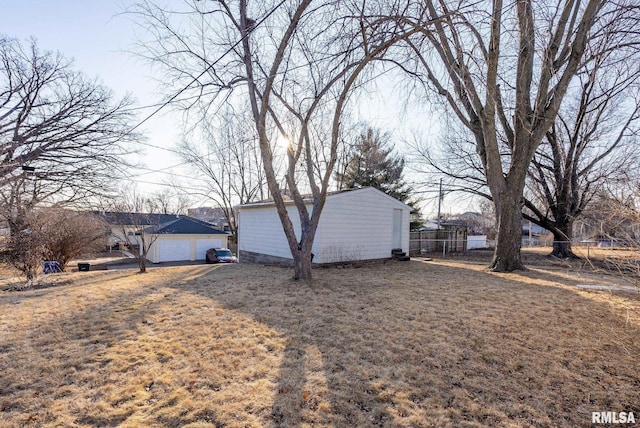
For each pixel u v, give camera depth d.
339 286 6.57
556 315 4.78
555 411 2.54
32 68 13.80
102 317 4.53
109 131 15.34
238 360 3.25
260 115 6.40
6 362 3.19
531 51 7.47
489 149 8.80
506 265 8.95
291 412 2.44
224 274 8.29
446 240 17.23
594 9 7.12
